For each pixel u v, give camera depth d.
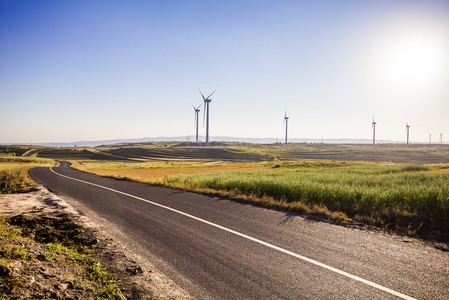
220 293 3.77
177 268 4.59
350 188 11.46
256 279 4.19
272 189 12.63
